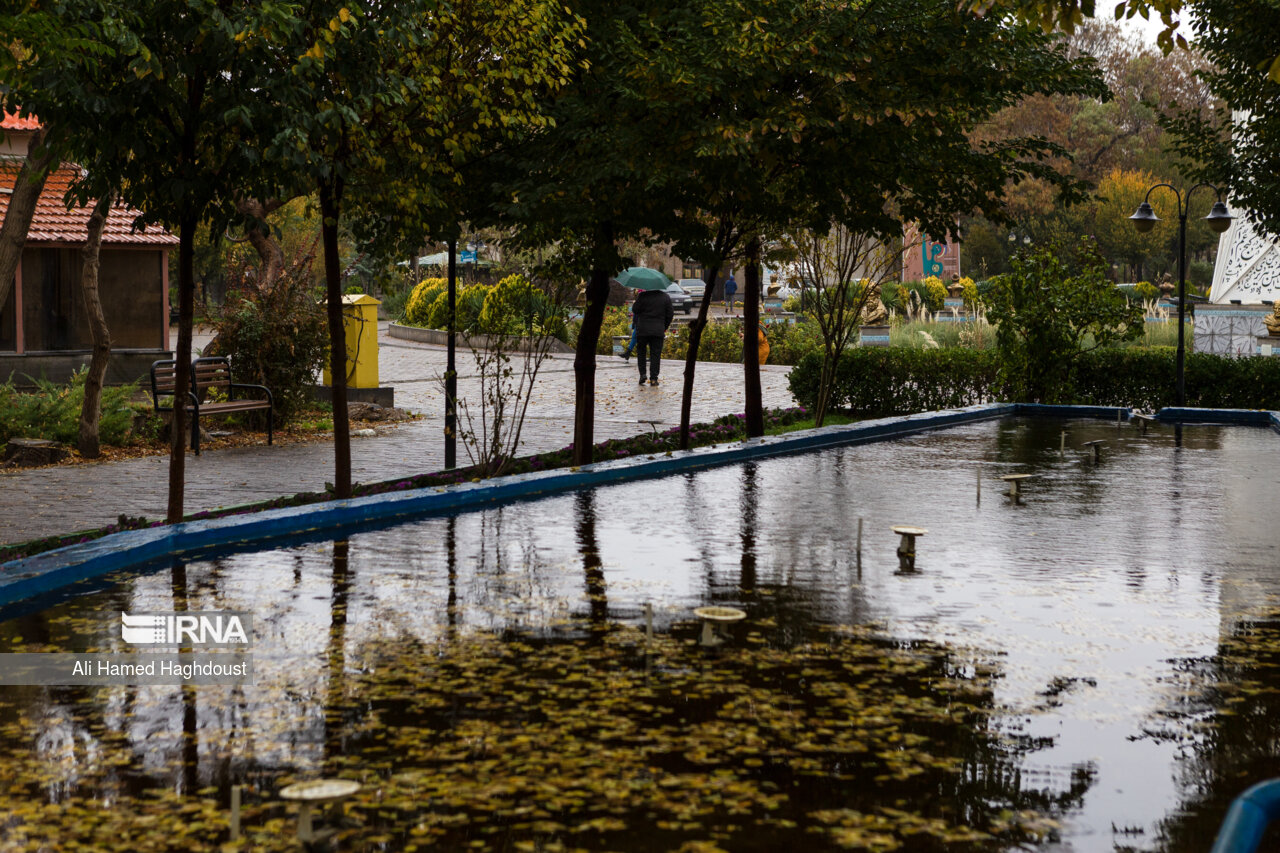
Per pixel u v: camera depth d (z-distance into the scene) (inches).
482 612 265.6
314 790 147.3
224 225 325.4
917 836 153.9
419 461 538.6
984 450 584.1
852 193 500.7
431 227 445.7
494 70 391.9
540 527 369.1
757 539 355.3
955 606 276.7
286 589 284.7
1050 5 332.8
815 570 313.9
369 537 349.4
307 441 614.2
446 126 394.0
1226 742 189.9
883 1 419.5
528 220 440.8
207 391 653.3
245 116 294.0
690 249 482.3
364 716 197.8
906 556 331.6
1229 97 669.3
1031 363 797.2
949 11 430.6
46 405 563.8
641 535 358.9
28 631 248.2
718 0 419.5
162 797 164.6
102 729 191.6
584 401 516.7
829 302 698.2
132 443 583.2
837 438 613.9
